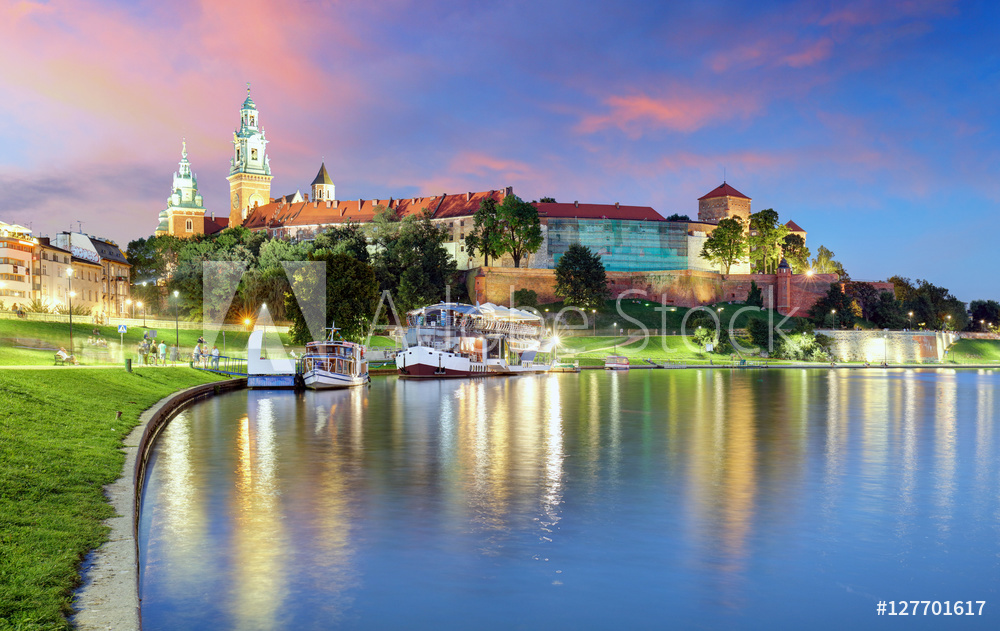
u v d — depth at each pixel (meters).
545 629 16.36
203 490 28.53
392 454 37.25
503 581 19.02
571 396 74.06
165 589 18.14
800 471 33.81
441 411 58.31
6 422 26.62
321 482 30.17
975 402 71.19
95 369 52.47
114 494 21.42
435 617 16.80
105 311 136.00
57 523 17.84
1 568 14.64
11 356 63.25
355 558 20.53
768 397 75.06
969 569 20.55
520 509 26.03
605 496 28.16
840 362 165.50
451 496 27.84
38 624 12.65
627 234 199.12
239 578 18.89
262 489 28.78
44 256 110.50
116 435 31.53
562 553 21.25
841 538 23.22
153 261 177.38
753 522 24.86
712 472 33.25
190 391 60.56
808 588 19.02
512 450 38.84
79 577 14.98
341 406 61.41
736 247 195.00
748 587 19.05
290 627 16.11
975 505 27.47
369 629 16.11
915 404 68.94
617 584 18.98
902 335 178.62
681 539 22.77
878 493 29.36
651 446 40.66
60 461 23.53
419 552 21.09
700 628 16.61
